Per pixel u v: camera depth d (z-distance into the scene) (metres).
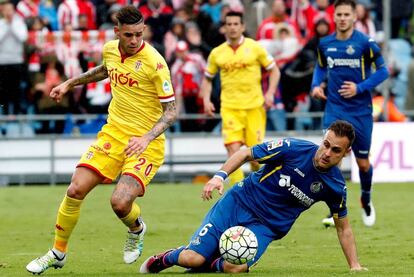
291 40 65.19
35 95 65.12
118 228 43.06
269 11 69.00
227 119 49.09
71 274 29.42
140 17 29.30
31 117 65.25
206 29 66.56
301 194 28.00
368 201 43.19
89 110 65.88
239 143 49.19
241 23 48.75
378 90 67.06
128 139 30.20
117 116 30.39
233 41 48.91
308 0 69.00
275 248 36.00
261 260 32.66
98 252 35.44
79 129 66.06
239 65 48.62
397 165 63.31
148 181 30.17
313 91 43.03
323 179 27.73
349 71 42.59
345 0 42.41
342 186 27.86
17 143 65.25
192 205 52.41
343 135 26.88
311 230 41.69
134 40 29.30
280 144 27.83
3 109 65.19
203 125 66.19
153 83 29.95
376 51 42.25
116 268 31.12
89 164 29.91
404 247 36.03
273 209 28.28
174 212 49.19
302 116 65.62
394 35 72.94
